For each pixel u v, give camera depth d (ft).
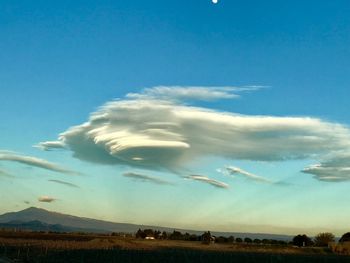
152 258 245.04
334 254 388.16
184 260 239.09
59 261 206.28
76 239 521.24
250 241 612.70
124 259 228.63
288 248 465.47
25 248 293.43
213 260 250.57
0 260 206.69
